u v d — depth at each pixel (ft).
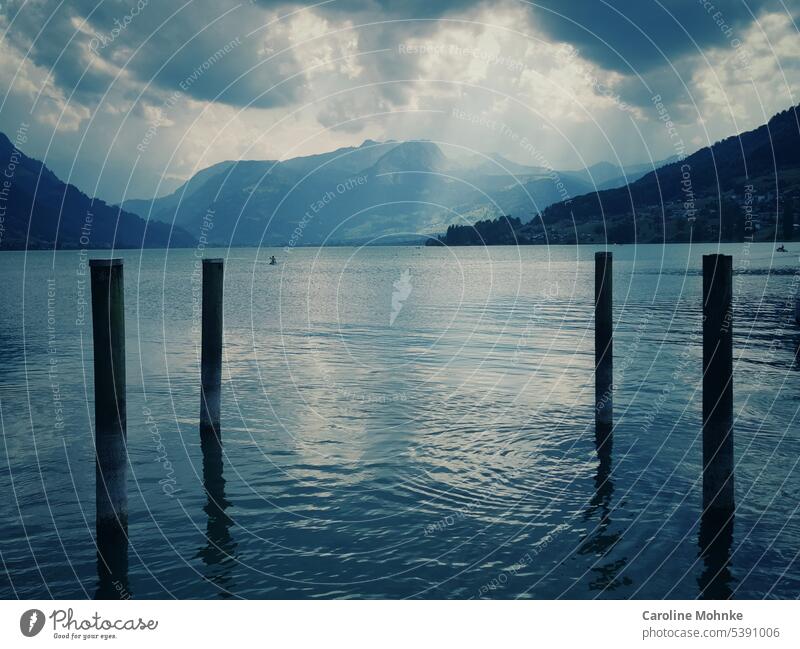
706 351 31.17
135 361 73.41
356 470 39.01
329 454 41.98
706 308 30.99
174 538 30.40
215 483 37.09
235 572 27.55
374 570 27.63
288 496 35.19
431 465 39.81
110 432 29.30
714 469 31.73
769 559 28.12
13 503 34.19
